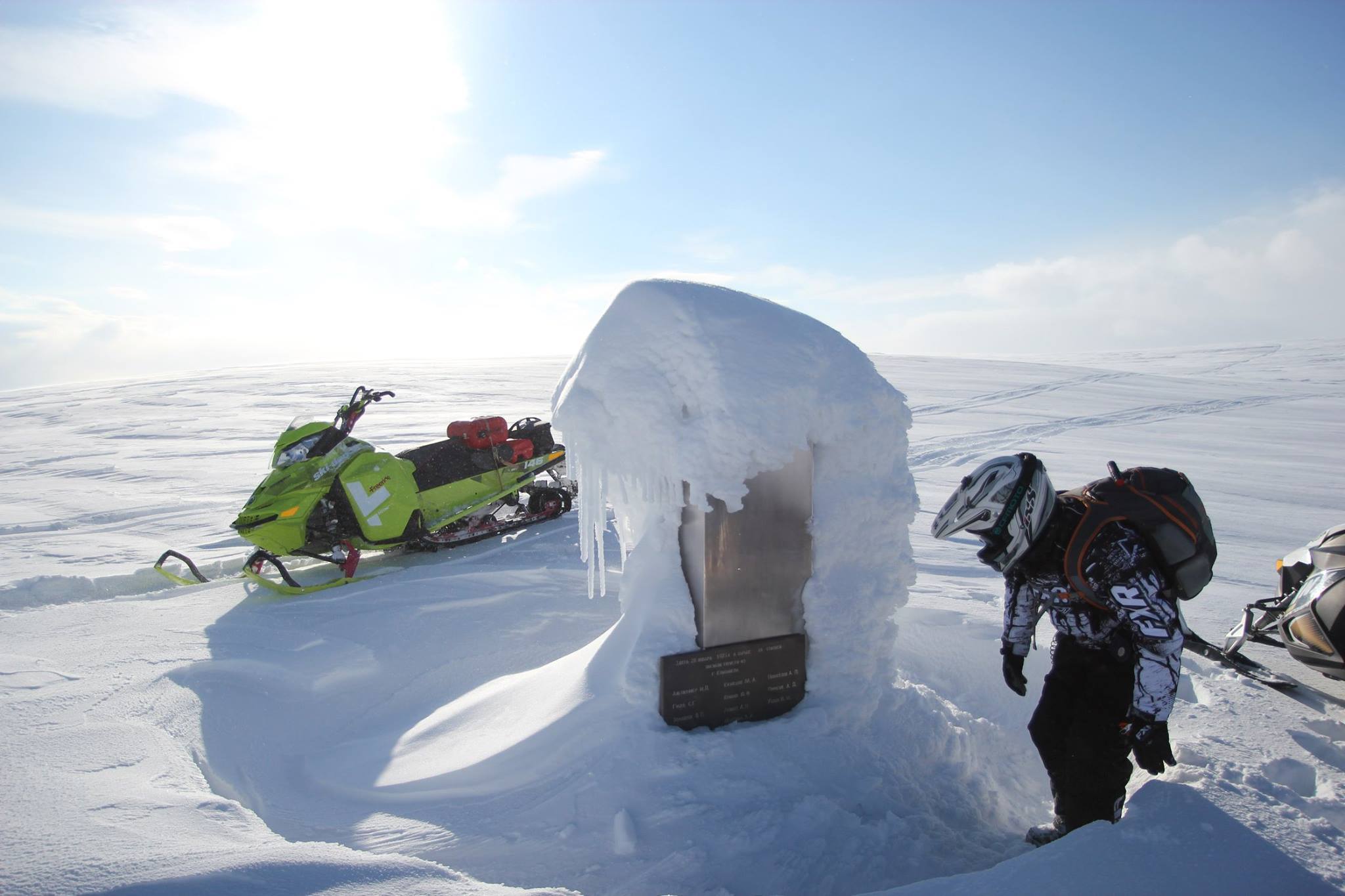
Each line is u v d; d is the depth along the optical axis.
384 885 1.70
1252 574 5.56
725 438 2.64
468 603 4.66
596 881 2.09
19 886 1.68
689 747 2.55
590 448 2.84
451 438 6.49
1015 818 2.71
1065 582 2.29
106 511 7.77
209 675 3.58
